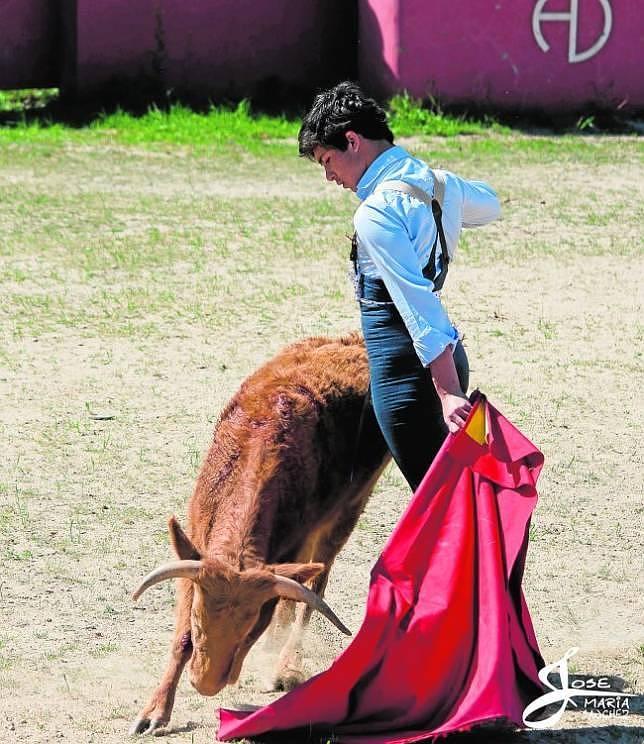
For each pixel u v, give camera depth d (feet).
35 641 28.17
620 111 110.52
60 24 114.42
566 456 39.83
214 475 25.14
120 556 32.42
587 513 35.83
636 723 24.77
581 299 58.85
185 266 63.05
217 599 21.72
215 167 90.58
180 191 81.92
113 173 87.20
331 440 26.37
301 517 25.49
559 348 51.11
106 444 39.73
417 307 23.27
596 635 29.04
